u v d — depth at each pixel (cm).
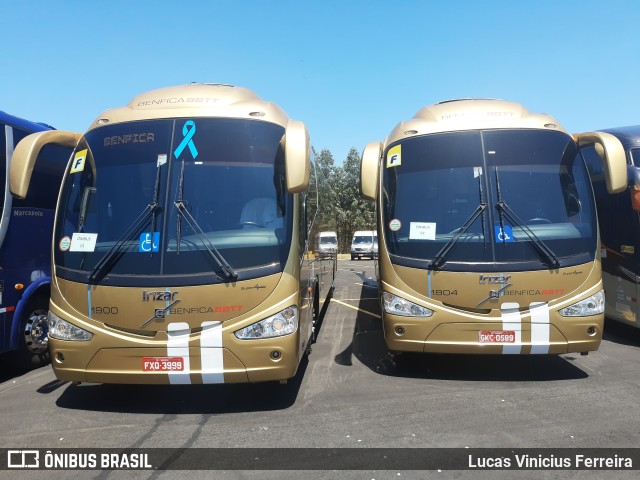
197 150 461
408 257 523
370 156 565
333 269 1100
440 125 563
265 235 441
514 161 535
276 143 477
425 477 332
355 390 509
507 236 505
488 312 500
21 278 597
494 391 499
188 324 419
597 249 513
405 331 515
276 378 428
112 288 423
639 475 331
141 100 500
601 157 579
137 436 404
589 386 509
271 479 333
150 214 436
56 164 670
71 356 429
